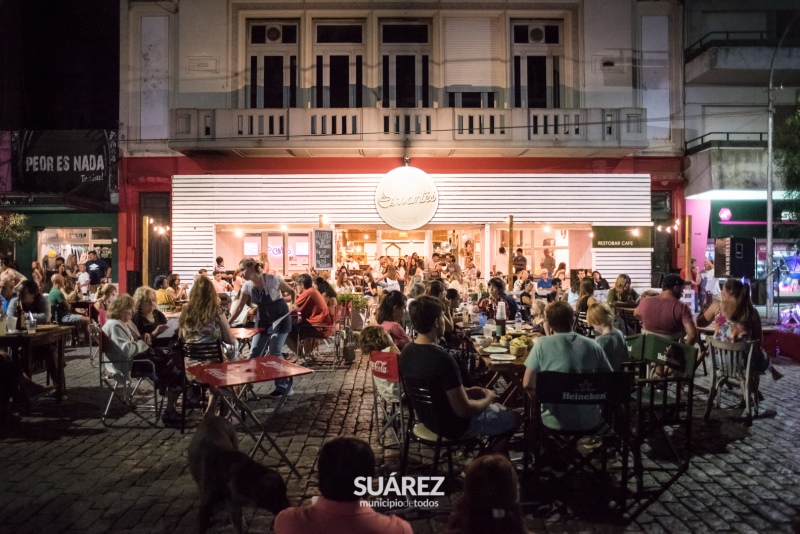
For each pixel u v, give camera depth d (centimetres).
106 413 600
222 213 1597
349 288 1352
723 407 668
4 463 482
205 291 598
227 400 466
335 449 213
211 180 1596
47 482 441
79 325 1112
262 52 1622
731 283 627
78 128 1645
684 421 466
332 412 641
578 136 1518
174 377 578
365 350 521
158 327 660
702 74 1575
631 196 1616
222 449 297
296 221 1602
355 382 799
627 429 402
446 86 1608
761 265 1678
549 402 387
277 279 714
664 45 1631
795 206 1456
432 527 369
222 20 1595
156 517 381
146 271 1531
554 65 1636
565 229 1631
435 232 1681
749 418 595
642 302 645
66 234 1625
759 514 388
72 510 391
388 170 1600
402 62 1631
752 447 525
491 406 425
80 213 1617
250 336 697
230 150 1526
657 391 557
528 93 1631
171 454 505
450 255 1666
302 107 1603
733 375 605
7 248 1509
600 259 1609
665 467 474
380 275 1531
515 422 423
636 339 545
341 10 1591
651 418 457
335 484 209
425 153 1566
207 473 291
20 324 643
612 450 511
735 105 1642
